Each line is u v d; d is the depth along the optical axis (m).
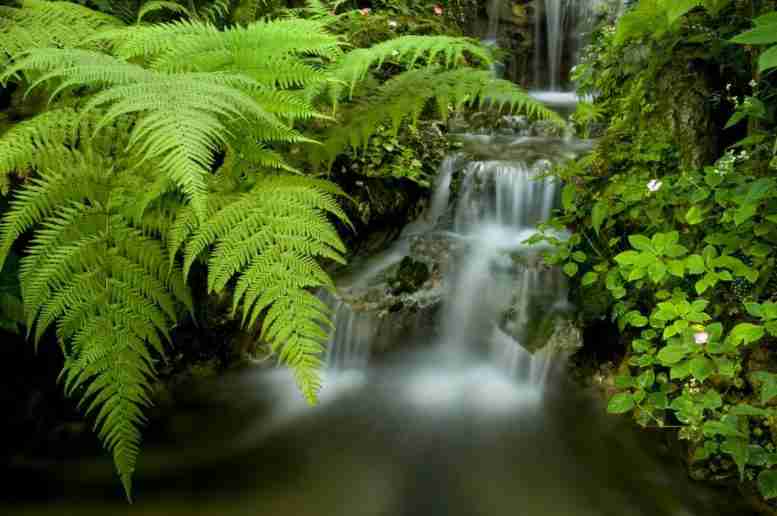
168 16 2.82
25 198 1.46
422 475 2.39
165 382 2.79
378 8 5.25
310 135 2.28
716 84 3.01
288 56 1.81
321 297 3.16
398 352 3.26
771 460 1.97
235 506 2.15
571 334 2.98
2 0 2.21
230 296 2.91
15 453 2.27
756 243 2.14
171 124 1.28
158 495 2.17
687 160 2.88
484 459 2.49
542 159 3.88
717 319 2.38
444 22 6.01
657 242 2.28
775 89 2.45
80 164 1.55
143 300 1.51
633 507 2.21
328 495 2.25
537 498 2.27
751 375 2.04
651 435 2.50
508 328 3.17
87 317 1.43
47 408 2.40
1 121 1.91
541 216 3.72
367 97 2.27
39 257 1.42
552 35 6.59
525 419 2.76
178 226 1.54
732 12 2.86
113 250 1.50
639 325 2.40
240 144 1.70
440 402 2.90
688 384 2.35
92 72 1.42
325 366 3.10
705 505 2.17
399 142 3.72
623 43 3.19
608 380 2.83
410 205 3.55
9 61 1.80
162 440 2.48
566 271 2.85
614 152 3.17
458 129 4.63
